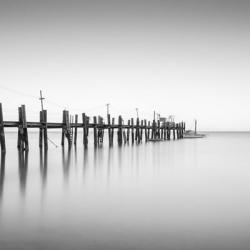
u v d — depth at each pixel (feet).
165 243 22.36
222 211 30.58
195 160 81.41
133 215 29.14
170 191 40.29
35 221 27.20
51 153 97.14
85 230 24.94
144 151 111.45
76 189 41.65
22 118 93.30
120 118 149.38
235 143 188.85
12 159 78.13
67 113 111.55
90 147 129.80
